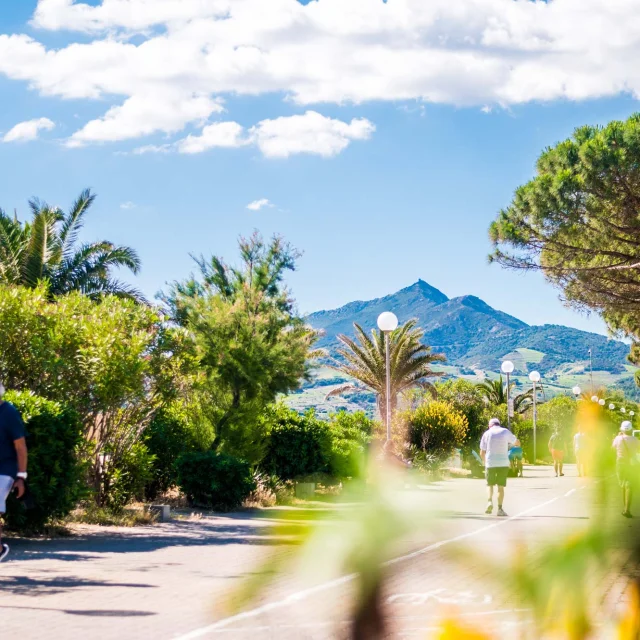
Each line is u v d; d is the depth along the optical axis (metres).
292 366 22.52
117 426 17.00
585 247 26.66
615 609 1.14
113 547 12.12
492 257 28.00
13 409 9.02
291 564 1.29
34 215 34.91
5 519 12.99
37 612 7.29
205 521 16.70
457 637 1.17
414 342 47.44
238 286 23.44
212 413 22.27
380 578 1.22
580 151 24.17
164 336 17.69
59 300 17.42
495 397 75.38
